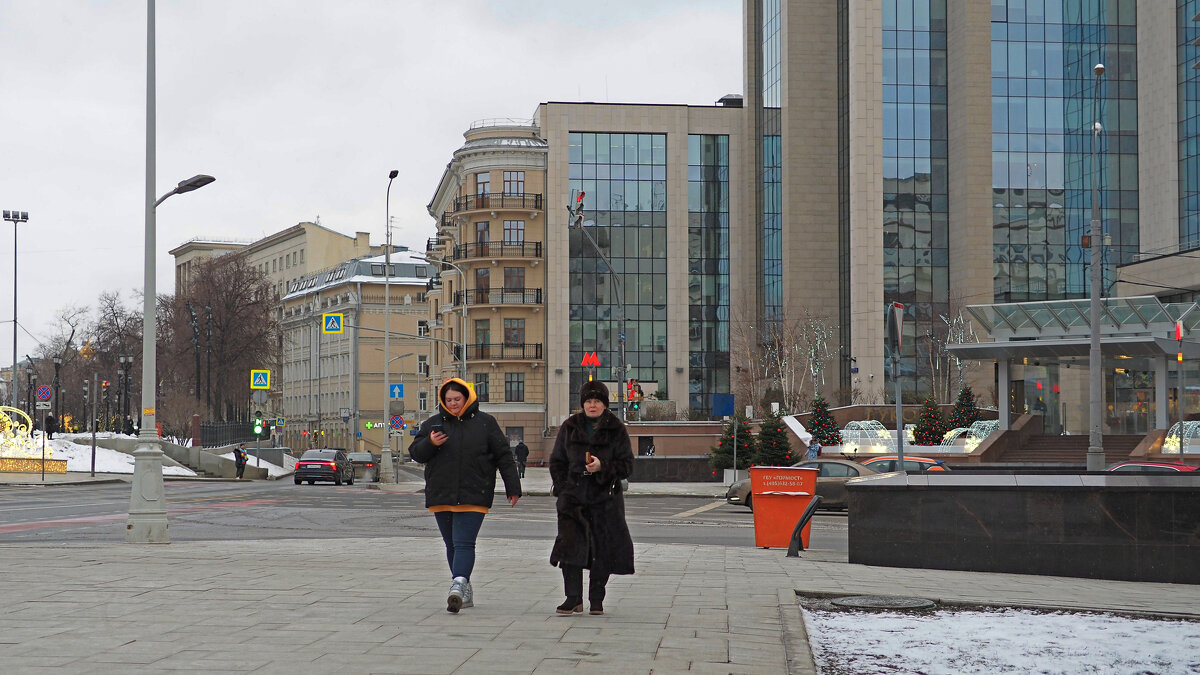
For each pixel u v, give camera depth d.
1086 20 71.62
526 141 80.25
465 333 79.50
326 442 117.94
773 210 78.50
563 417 79.00
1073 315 43.47
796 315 73.75
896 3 72.12
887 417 56.25
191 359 88.12
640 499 37.12
